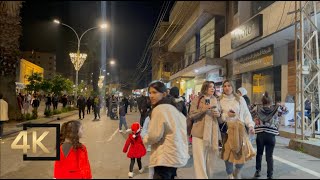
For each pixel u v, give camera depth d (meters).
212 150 5.40
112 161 8.11
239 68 3.93
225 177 4.29
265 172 6.56
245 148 5.62
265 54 5.66
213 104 5.44
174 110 4.22
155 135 4.07
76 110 37.25
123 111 14.71
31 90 27.06
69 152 4.56
